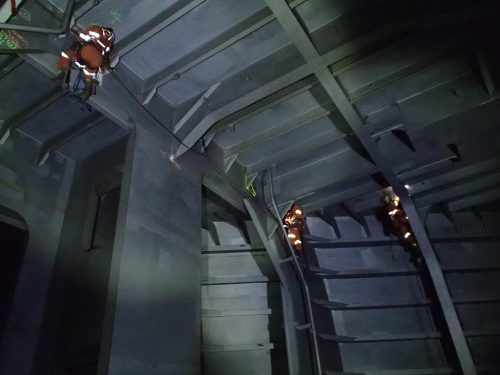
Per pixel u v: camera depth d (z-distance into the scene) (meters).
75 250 8.56
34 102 8.45
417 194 12.87
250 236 12.07
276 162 10.70
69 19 5.17
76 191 9.60
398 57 8.18
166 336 6.59
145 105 7.96
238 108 8.16
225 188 10.03
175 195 7.98
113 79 7.35
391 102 9.64
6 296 8.04
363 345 12.34
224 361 10.72
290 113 9.36
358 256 13.80
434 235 13.62
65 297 8.09
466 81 9.16
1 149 8.75
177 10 6.62
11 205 8.51
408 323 12.69
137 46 7.17
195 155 9.08
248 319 11.23
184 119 8.48
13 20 5.92
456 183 12.70
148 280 6.60
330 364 11.53
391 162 10.70
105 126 9.12
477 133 10.41
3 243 8.48
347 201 13.71
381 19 7.09
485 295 12.54
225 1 6.75
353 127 9.32
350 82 8.70
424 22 6.88
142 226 6.86
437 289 12.20
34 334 8.02
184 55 7.64
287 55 7.79
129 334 5.91
